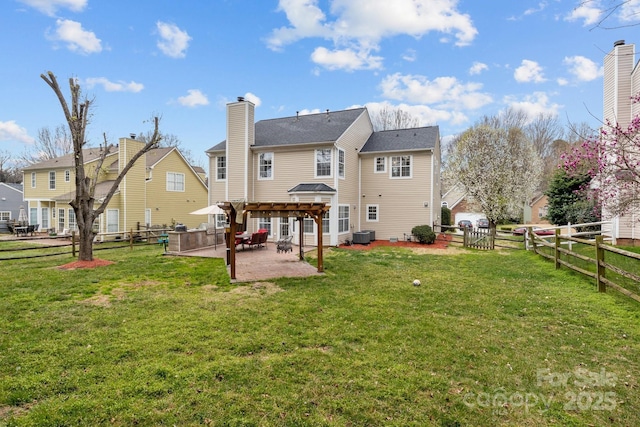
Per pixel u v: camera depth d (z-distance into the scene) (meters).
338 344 4.59
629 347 4.41
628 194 8.44
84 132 10.95
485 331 5.04
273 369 3.88
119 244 17.81
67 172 23.97
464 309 6.12
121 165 20.95
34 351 4.30
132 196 21.27
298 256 12.63
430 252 14.10
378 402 3.25
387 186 18.88
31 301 6.55
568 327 5.16
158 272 9.51
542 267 9.98
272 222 17.38
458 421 2.98
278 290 7.57
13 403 3.20
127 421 2.95
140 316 5.69
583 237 15.36
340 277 8.91
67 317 5.62
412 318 5.63
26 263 11.13
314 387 3.51
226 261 10.58
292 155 17.17
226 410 3.11
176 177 25.58
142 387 3.46
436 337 4.82
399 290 7.51
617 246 12.12
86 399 3.26
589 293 6.89
